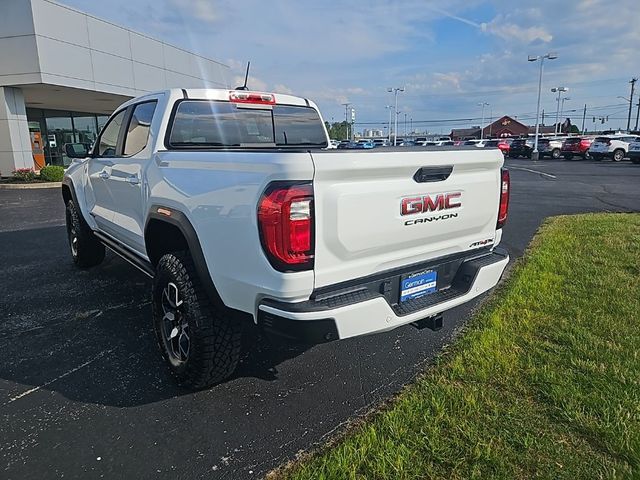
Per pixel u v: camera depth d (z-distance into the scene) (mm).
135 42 21156
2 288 5031
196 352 2807
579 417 2527
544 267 5395
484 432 2445
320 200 2240
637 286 4617
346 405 2828
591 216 9297
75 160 5625
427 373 3137
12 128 17469
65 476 2227
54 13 16828
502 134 91875
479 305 4352
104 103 22891
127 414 2740
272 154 2260
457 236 3016
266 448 2434
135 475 2240
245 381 3117
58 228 8688
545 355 3244
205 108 3773
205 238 2650
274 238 2199
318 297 2354
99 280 5312
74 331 3920
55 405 2830
